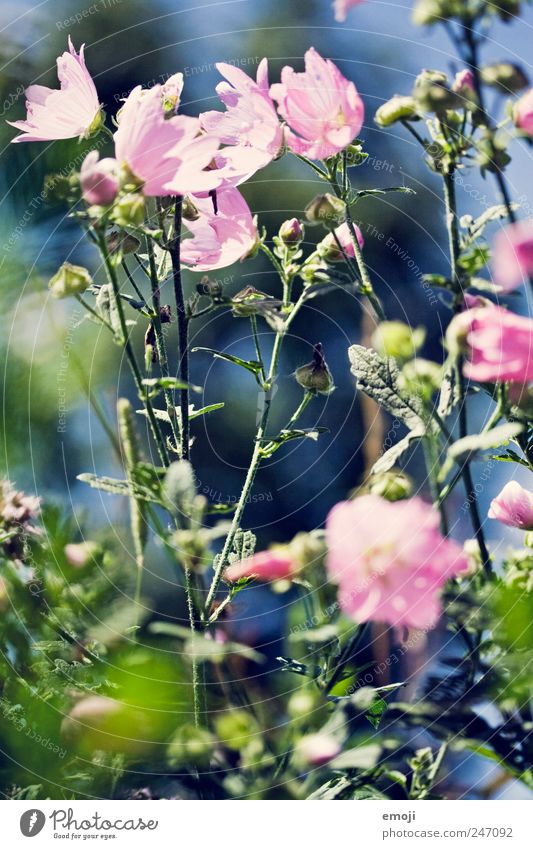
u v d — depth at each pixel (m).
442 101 1.10
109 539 1.13
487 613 1.05
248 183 2.13
